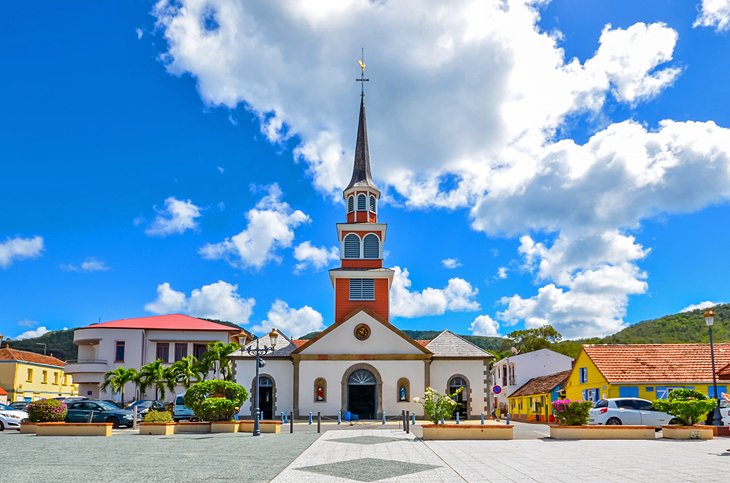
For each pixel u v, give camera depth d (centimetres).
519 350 8719
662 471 1588
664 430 2736
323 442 2566
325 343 4672
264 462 1827
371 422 4294
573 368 4662
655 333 9950
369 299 4975
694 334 9425
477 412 4669
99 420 3819
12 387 6856
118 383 5494
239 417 4662
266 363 4750
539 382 5916
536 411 5659
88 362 6375
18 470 1633
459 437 2716
